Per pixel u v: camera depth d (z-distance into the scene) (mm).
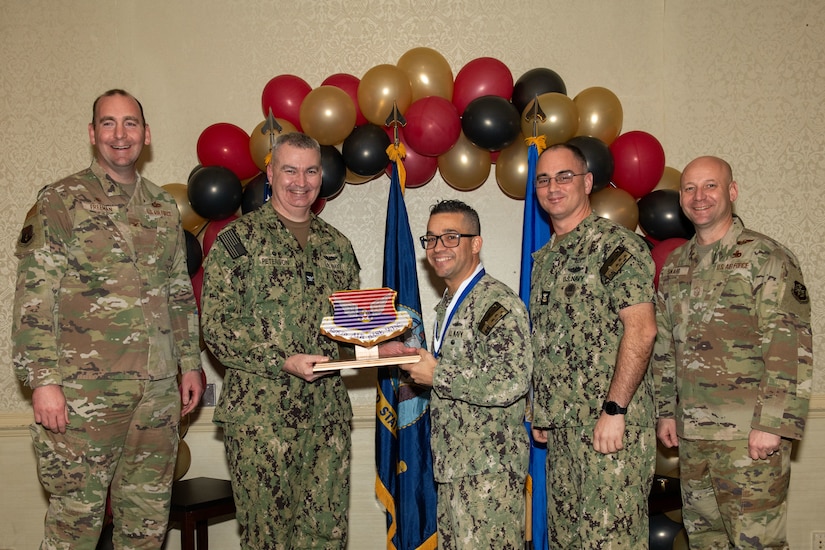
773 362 2271
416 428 2682
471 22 3502
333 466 2510
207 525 3123
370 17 3504
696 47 3506
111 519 2984
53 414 2256
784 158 3492
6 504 3387
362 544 3402
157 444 2492
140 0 3498
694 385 2436
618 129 3180
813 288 3469
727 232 2480
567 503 2291
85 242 2393
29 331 2258
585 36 3508
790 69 3504
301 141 2496
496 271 3480
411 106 3027
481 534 1988
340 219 3488
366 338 2170
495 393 1966
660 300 2619
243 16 3506
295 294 2463
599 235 2262
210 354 3400
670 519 2941
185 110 3494
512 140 2977
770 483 2311
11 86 3486
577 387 2215
